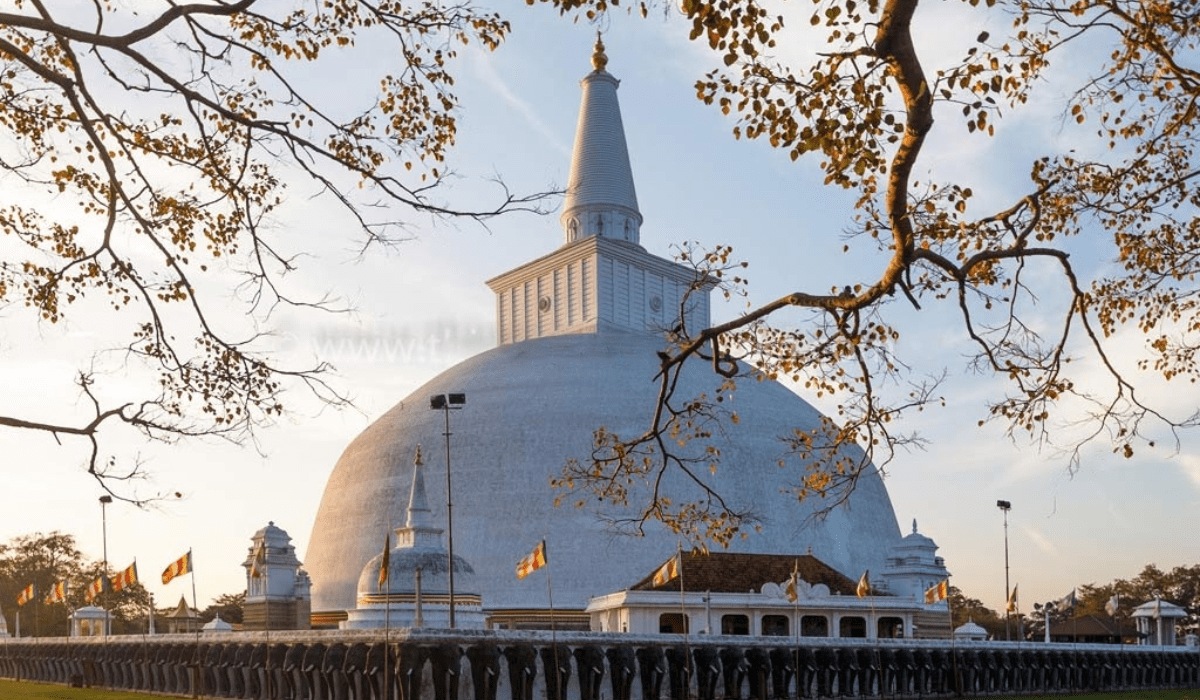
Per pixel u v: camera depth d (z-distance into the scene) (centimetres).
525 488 10212
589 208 12300
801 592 8850
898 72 1898
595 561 9781
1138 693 8875
